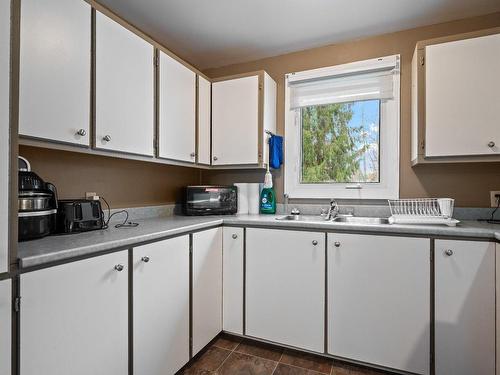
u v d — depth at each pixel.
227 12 1.97
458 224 1.68
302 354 1.85
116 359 1.21
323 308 1.74
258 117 2.23
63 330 1.01
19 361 0.88
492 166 1.92
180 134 2.00
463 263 1.45
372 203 2.24
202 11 1.96
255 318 1.92
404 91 2.14
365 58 2.27
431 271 1.51
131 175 2.05
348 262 1.68
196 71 2.19
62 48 1.24
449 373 1.48
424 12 1.95
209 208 2.29
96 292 1.13
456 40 1.68
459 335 1.46
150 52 1.74
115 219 1.90
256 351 1.88
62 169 1.61
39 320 0.94
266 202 2.43
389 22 2.07
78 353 1.06
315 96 2.41
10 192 0.88
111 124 1.48
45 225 1.26
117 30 1.52
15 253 0.89
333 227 1.70
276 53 2.55
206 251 1.83
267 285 1.88
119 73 1.53
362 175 2.30
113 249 1.21
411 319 1.55
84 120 1.34
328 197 2.37
